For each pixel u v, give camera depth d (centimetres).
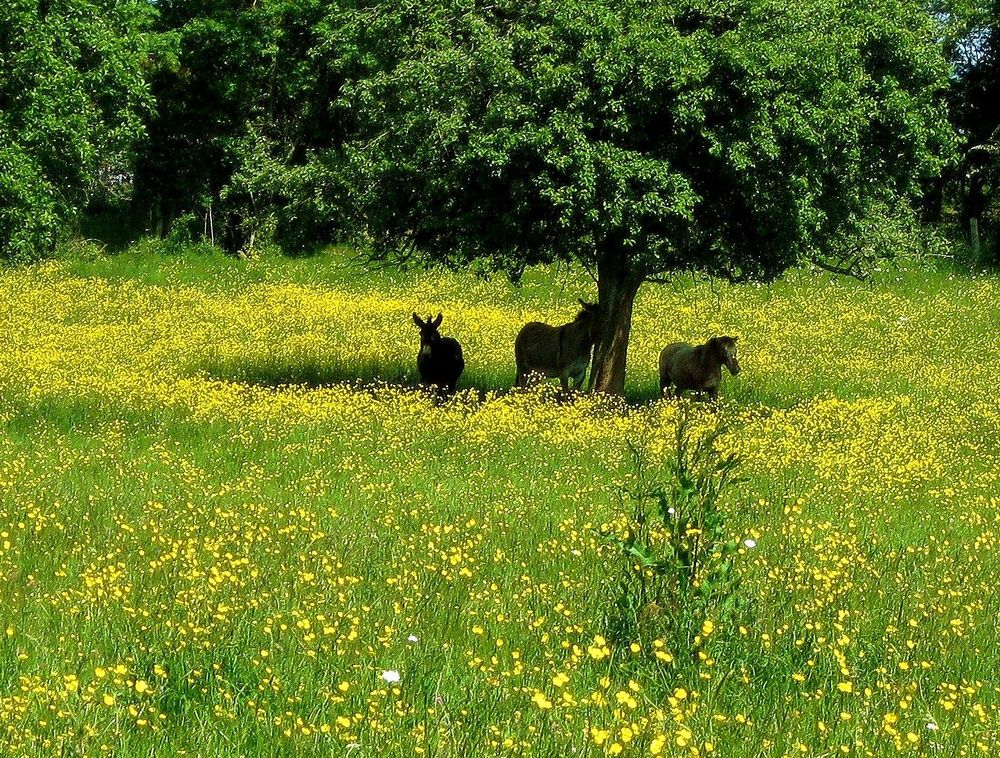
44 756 521
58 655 687
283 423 1672
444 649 729
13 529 1019
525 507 1218
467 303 3384
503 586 905
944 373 2523
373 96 1973
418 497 1243
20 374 2041
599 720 606
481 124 1844
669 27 1811
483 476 1379
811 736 621
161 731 566
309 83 4381
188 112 4534
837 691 693
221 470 1377
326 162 2084
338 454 1494
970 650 813
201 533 1042
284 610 796
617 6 1848
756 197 1855
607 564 968
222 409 1742
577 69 1788
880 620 866
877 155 1986
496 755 554
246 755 551
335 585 870
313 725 573
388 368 2386
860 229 2028
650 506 1033
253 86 4600
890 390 2339
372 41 2067
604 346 2059
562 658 727
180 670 639
